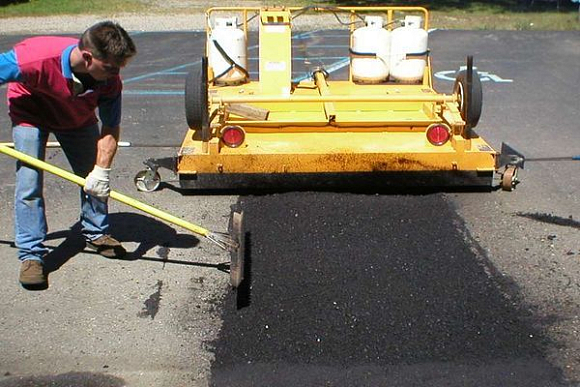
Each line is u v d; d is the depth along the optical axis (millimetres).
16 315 4180
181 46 16219
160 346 3859
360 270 4613
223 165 5762
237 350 3805
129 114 9438
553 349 3779
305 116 6742
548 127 8484
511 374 3576
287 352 3771
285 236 5109
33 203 4352
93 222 4789
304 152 5770
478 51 15227
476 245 5008
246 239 5066
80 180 4242
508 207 5715
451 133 5918
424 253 4863
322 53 15086
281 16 7117
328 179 5871
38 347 3863
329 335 3912
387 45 7398
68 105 4188
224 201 5844
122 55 3830
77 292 4434
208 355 3770
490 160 5785
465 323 4016
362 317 4074
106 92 4156
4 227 5430
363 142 6094
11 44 16969
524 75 12234
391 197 5848
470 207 5703
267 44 6965
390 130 6391
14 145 4363
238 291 4367
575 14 22219
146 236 5211
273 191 5965
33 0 25750
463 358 3705
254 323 4039
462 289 4379
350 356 3730
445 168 5785
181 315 4156
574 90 10828
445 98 6039
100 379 3588
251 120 6367
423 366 3641
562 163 6914
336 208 5590
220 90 7090
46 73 3918
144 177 6094
